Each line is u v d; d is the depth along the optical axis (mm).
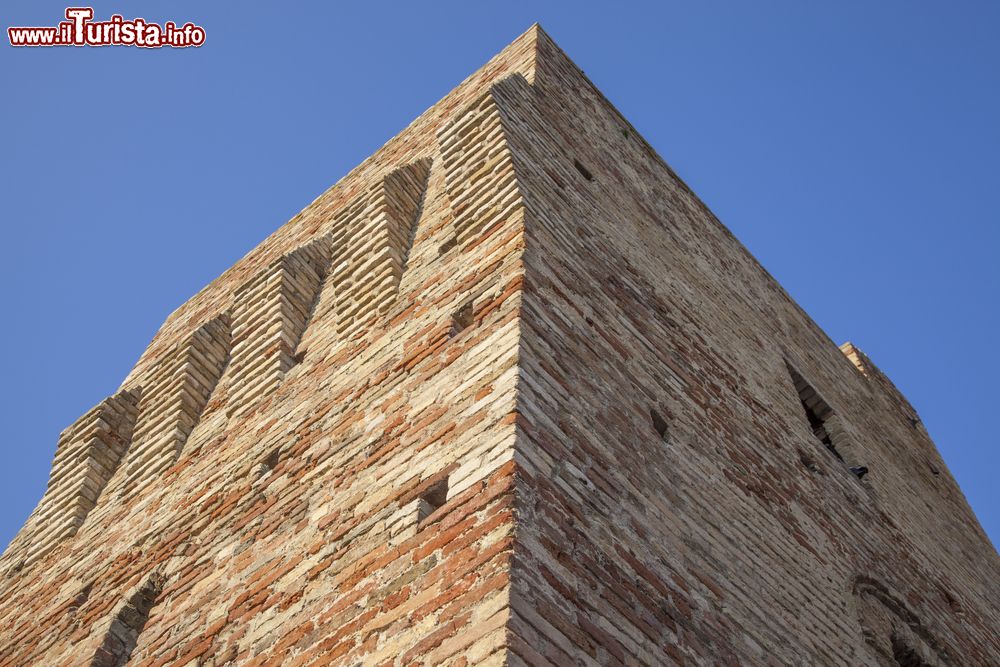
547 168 17516
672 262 19688
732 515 14109
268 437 15703
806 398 22031
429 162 20109
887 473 22359
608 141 21672
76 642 14578
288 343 18172
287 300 18984
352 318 16609
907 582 17922
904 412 27609
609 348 14445
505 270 14125
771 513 15227
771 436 17422
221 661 12008
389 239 17172
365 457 13141
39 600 16594
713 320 19234
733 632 12078
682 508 13047
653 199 21641
